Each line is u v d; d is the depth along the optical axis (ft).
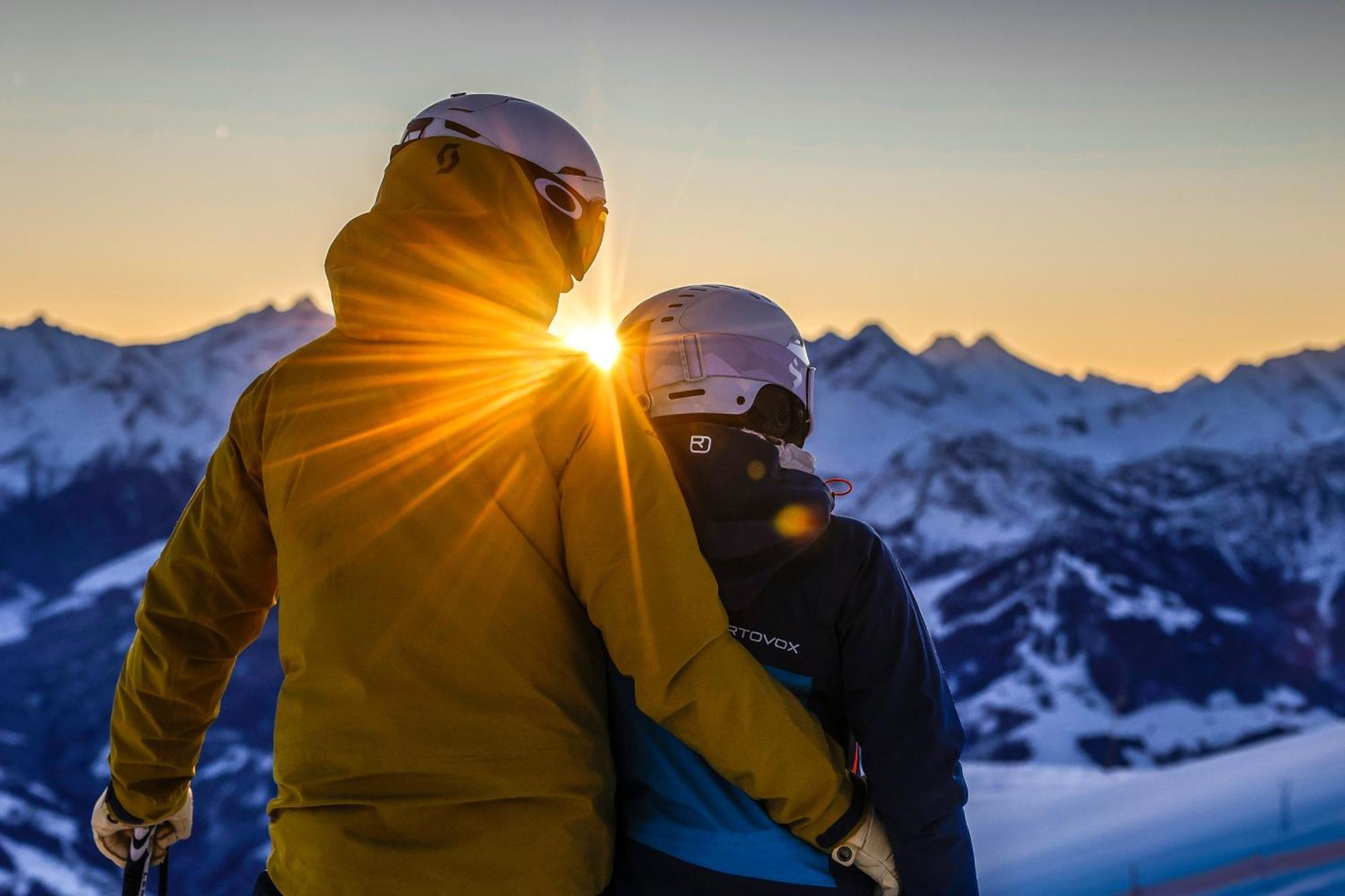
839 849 4.90
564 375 4.69
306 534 4.61
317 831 4.34
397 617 4.42
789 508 5.04
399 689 4.35
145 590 5.34
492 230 4.77
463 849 4.27
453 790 4.30
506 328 4.73
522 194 4.84
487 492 4.52
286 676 4.68
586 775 4.54
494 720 4.38
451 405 4.60
